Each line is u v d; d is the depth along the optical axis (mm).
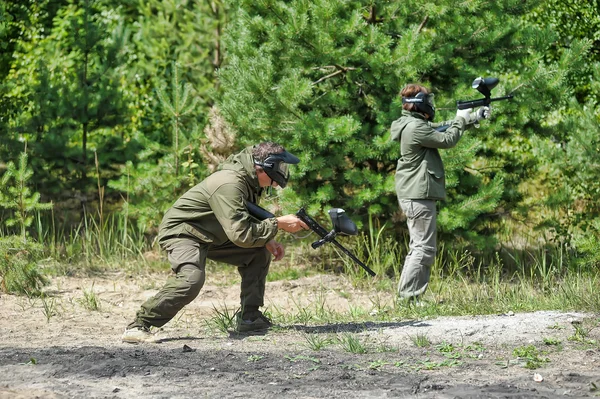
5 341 10266
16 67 23750
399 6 15625
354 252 16156
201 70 20641
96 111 19328
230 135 16375
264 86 15180
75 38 19922
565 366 8547
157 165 18406
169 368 8367
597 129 15289
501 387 7676
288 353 9234
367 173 15414
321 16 14820
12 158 18656
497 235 16750
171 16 22500
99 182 19078
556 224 16281
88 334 10938
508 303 12516
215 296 14367
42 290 14312
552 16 19562
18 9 21031
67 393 7336
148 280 15664
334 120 14992
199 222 10000
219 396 7344
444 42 15516
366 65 15414
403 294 12344
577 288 12938
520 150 18859
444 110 15266
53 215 18766
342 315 12211
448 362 8703
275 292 14758
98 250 17516
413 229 12328
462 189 15914
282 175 9891
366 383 7867
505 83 15469
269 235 9750
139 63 23062
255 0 15484
